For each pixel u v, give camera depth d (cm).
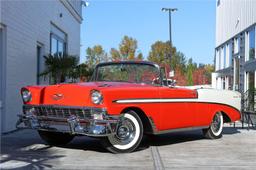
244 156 740
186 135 1038
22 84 1193
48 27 1524
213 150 806
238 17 2145
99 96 704
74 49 2191
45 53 1477
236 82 2092
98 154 746
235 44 2203
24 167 627
